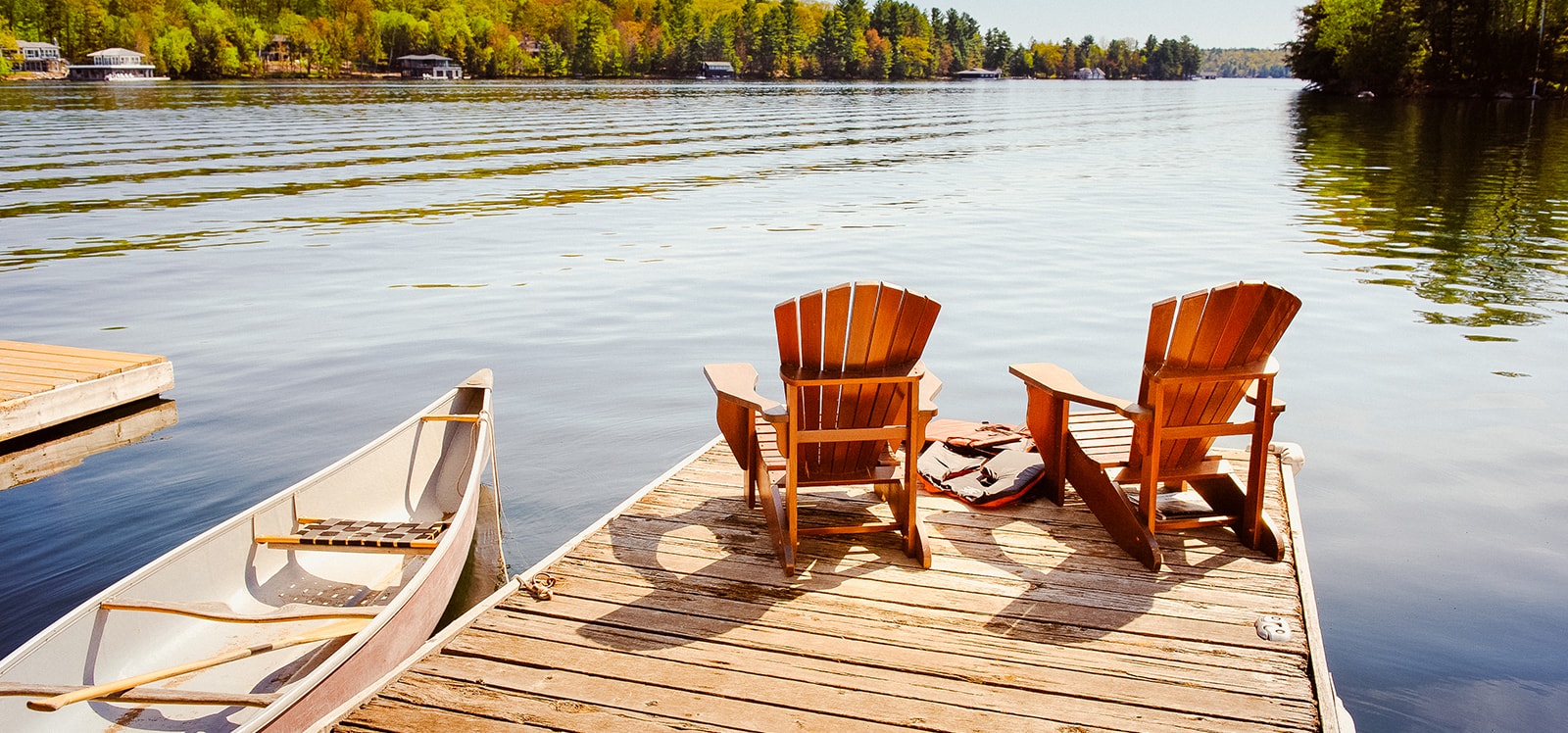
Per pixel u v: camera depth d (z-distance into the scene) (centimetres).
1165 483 498
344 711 319
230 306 1162
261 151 3272
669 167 2875
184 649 412
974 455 549
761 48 17875
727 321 1077
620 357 952
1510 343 954
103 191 2227
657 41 16962
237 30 12962
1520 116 4772
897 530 436
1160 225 1706
